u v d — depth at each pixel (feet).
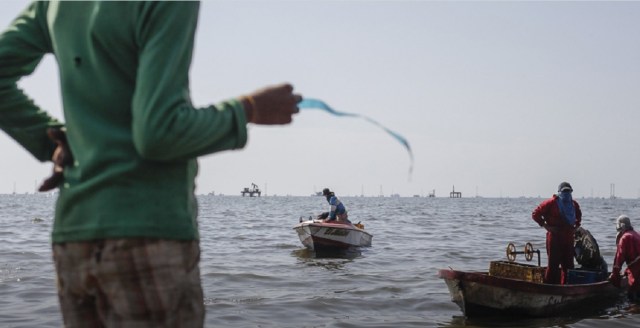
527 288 33.96
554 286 34.65
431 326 33.06
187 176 6.29
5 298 38.63
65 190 6.19
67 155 6.23
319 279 50.47
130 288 5.96
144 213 5.93
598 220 195.83
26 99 7.16
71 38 6.22
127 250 5.90
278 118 6.34
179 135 5.58
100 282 6.05
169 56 5.73
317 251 71.72
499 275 37.99
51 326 30.94
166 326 6.06
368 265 62.03
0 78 6.89
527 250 39.58
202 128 5.71
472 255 74.43
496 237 109.29
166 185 6.06
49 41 6.96
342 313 36.37
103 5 5.98
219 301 39.09
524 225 156.15
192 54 6.06
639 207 435.94
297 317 34.83
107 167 5.95
